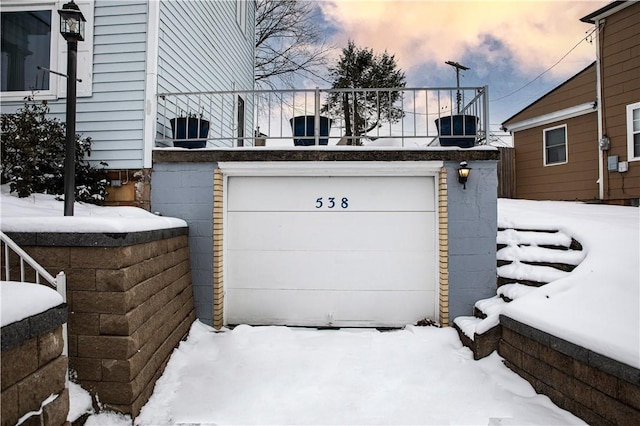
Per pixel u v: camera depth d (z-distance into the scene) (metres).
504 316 3.21
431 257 4.34
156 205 4.28
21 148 3.76
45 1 4.46
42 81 4.51
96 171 4.26
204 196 4.27
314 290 4.39
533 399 2.71
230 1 7.79
